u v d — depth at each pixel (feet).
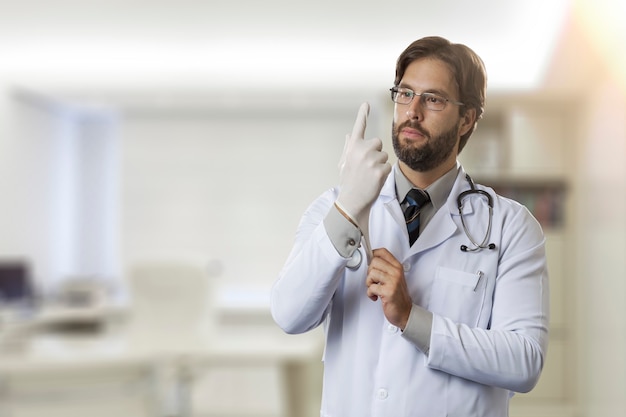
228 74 18.74
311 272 4.22
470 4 14.24
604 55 14.20
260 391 19.20
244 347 12.26
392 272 4.18
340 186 4.40
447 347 4.10
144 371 11.71
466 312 4.37
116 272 21.57
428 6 14.46
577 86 16.75
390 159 17.97
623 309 12.98
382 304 4.21
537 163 18.19
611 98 13.93
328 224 4.22
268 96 19.97
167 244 21.40
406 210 4.63
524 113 18.29
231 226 21.34
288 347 12.26
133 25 16.02
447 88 4.22
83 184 21.91
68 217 21.88
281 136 21.40
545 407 17.58
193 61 18.39
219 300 20.61
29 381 11.02
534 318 4.31
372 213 4.65
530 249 4.48
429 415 4.25
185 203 21.43
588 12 11.96
